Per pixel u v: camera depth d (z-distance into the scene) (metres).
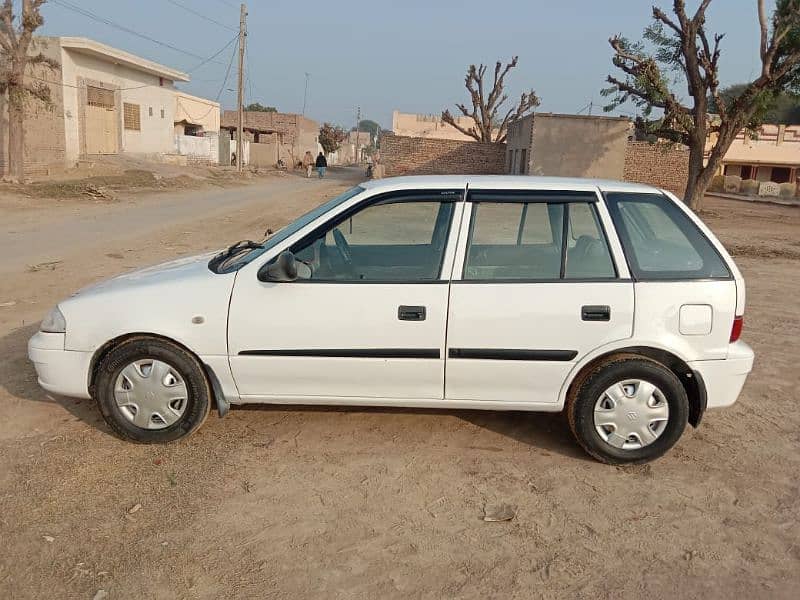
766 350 6.99
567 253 4.24
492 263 4.29
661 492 4.02
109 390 4.25
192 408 4.27
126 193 23.47
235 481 3.96
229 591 3.03
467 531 3.56
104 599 2.95
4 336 6.47
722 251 4.27
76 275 9.52
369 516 3.66
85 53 30.31
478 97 46.19
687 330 4.16
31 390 5.15
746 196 36.88
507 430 4.79
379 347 4.16
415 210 4.38
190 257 5.19
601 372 4.16
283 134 62.91
